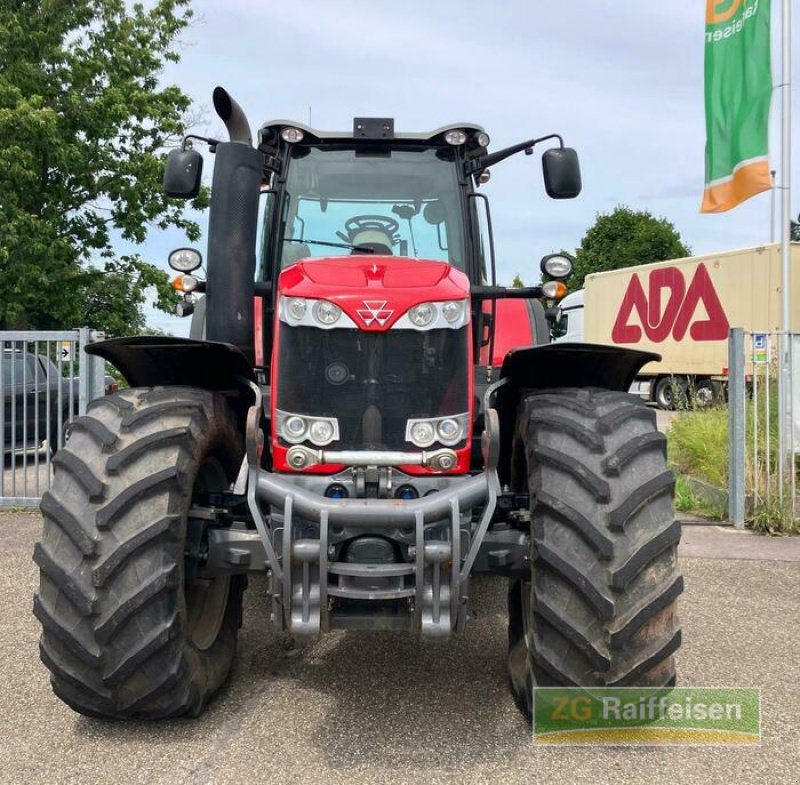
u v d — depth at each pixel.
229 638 3.55
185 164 3.77
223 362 3.26
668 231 47.66
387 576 2.79
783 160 10.17
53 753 2.85
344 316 3.12
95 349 3.09
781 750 2.93
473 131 4.29
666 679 2.80
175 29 21.59
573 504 2.74
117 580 2.72
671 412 17.52
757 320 16.12
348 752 2.88
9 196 17.62
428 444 3.10
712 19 9.88
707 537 6.64
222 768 2.75
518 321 5.46
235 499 3.26
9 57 18.75
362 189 4.41
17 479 8.14
